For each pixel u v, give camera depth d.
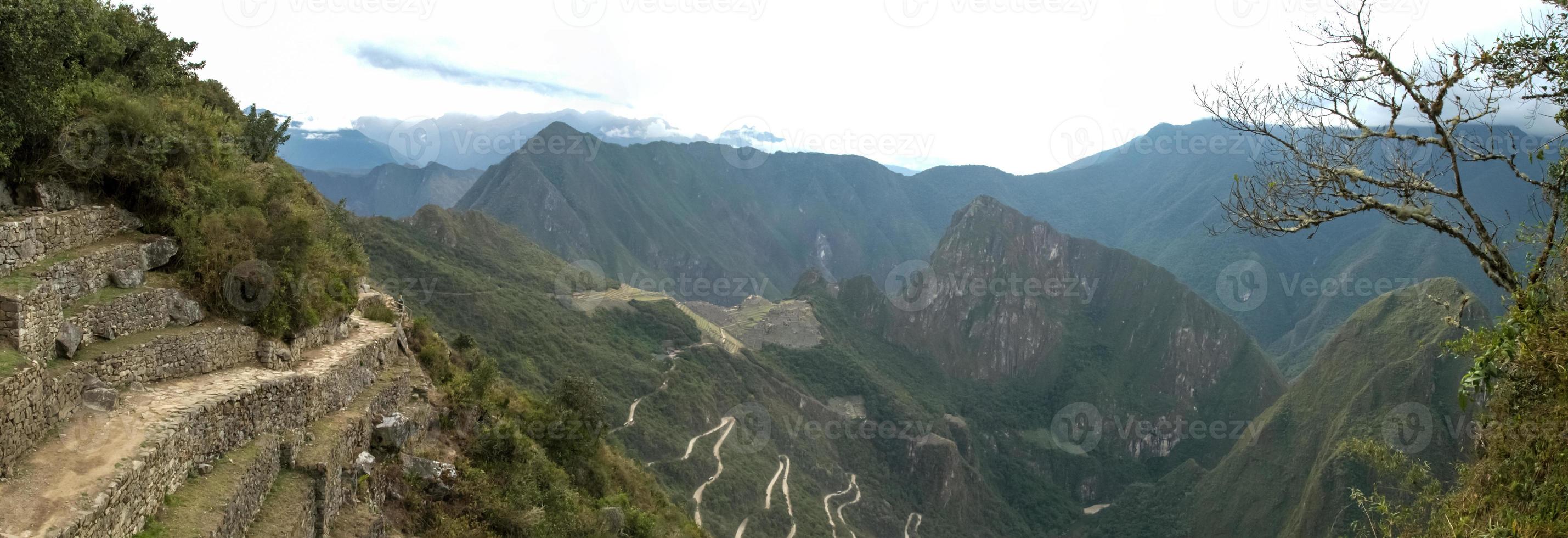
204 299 18.70
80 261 15.66
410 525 20.36
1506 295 11.08
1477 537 10.10
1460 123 11.24
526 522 23.41
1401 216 11.05
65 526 9.95
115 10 24.00
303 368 20.33
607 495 36.12
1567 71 10.19
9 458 11.09
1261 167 12.36
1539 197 10.95
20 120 15.68
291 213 22.30
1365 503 14.29
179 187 19.77
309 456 17.23
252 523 14.50
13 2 15.44
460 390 28.58
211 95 30.47
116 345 15.27
